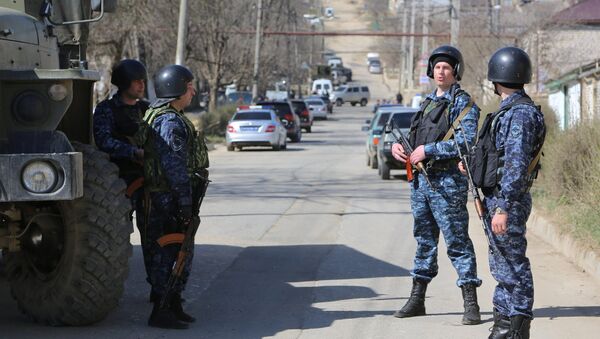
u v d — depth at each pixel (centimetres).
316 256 2297
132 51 7075
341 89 19475
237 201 3491
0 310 1689
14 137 1431
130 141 1742
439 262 2177
